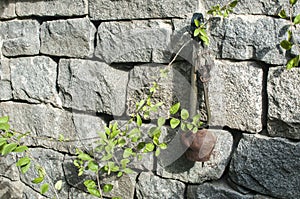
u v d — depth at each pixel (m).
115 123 2.50
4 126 2.54
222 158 2.43
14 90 3.12
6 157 3.25
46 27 2.92
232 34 2.32
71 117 2.88
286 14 2.20
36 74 3.00
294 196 2.26
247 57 2.30
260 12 2.26
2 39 3.14
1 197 3.31
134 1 2.55
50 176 3.02
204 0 2.39
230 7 2.29
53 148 2.99
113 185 2.76
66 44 2.84
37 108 3.02
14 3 3.03
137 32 2.54
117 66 2.66
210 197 2.48
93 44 2.76
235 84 2.34
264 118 2.33
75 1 2.76
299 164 2.23
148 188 2.64
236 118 2.36
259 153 2.32
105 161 2.72
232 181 2.43
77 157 2.72
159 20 2.51
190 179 2.52
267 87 2.28
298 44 2.18
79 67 2.79
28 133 2.84
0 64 3.16
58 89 2.94
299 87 2.20
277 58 2.23
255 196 2.36
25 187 3.20
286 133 2.26
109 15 2.65
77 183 2.90
